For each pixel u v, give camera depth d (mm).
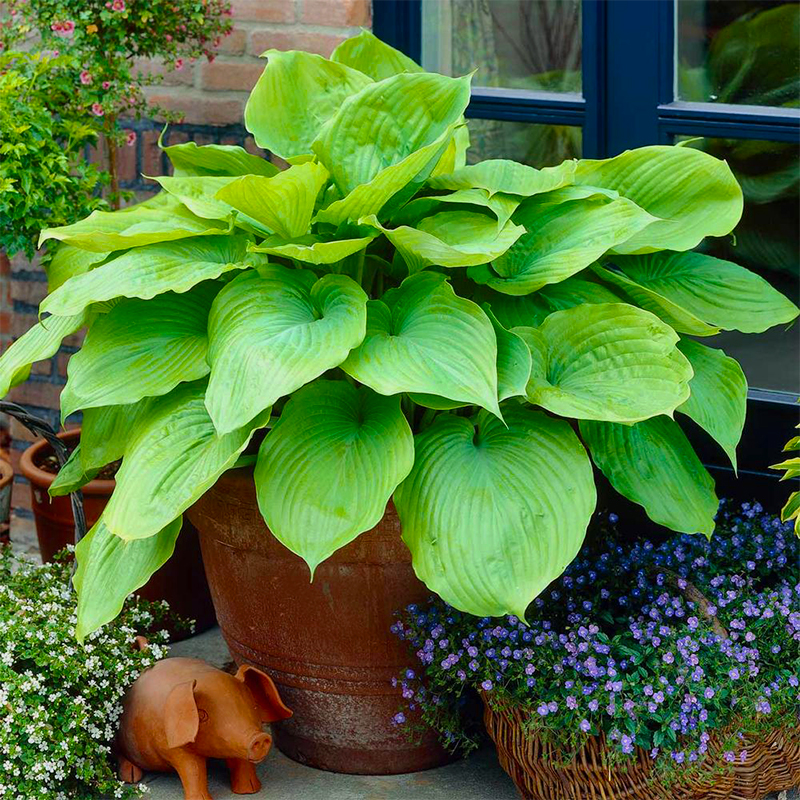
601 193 2383
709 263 2578
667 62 2865
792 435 2885
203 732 2412
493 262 2393
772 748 2219
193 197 2490
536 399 2178
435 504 2148
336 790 2504
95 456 2475
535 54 2990
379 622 2385
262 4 3113
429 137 2324
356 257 2416
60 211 2830
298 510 2137
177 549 3010
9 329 3576
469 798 2467
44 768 2312
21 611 2492
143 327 2381
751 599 2312
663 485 2330
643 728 2135
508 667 2264
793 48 2768
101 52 2957
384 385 2072
